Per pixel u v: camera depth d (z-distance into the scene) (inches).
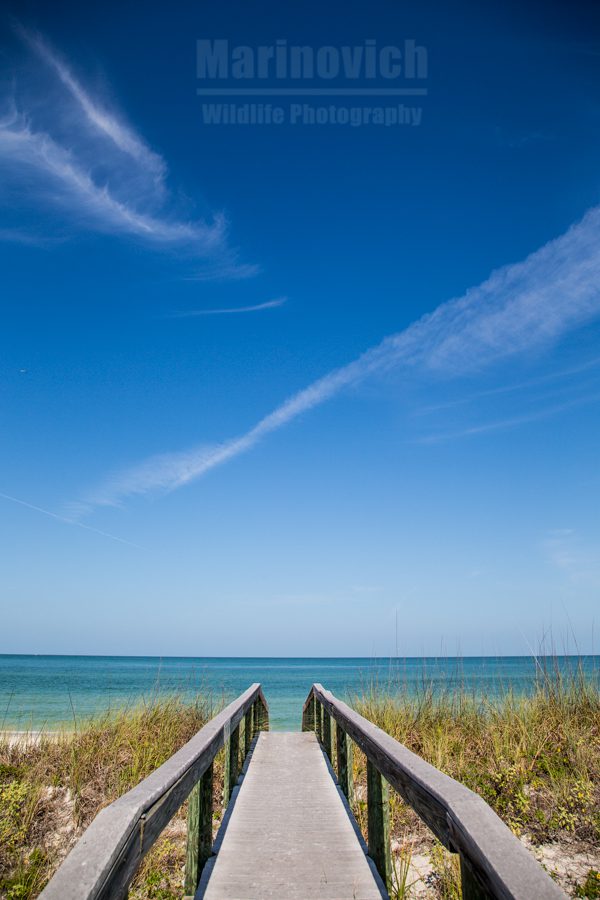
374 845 146.2
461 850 67.9
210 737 138.1
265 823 179.0
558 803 198.7
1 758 273.3
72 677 1637.6
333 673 2231.8
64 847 204.2
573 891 157.8
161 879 181.9
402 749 114.5
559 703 294.8
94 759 265.3
